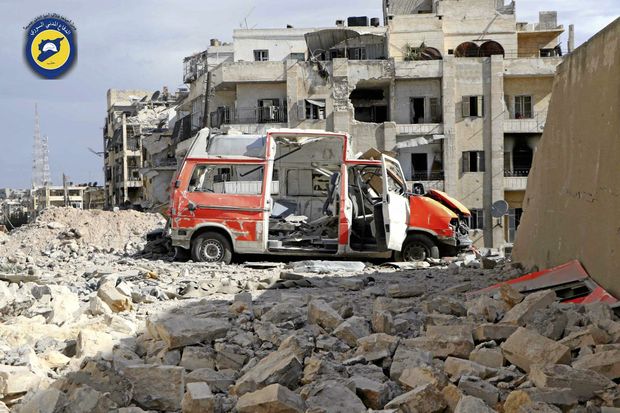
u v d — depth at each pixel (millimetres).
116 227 24359
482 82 44562
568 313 7352
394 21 49531
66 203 94500
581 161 10578
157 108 78688
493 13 50719
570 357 6203
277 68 45156
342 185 17719
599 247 9453
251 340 7434
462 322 7926
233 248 17781
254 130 45188
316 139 19672
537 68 44219
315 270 15992
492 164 44312
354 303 10289
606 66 9750
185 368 6777
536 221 13102
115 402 5719
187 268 16406
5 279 13773
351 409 5434
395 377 6312
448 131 44438
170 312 9742
